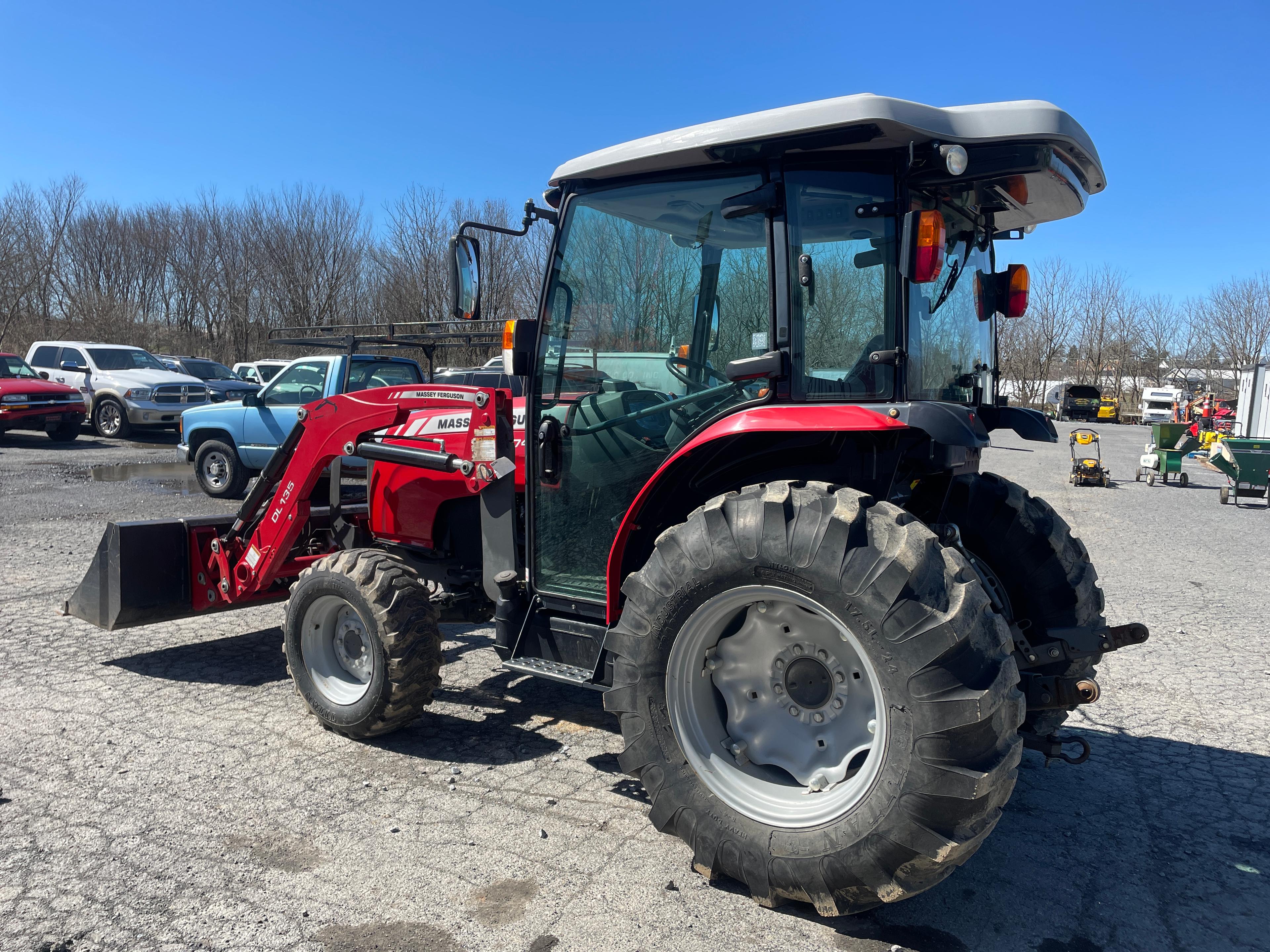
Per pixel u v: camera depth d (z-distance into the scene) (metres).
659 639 2.68
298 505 4.30
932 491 3.25
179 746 3.71
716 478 3.09
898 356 2.66
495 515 3.67
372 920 2.50
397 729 3.81
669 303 3.11
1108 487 15.53
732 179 2.94
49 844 2.89
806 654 2.63
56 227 40.66
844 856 2.33
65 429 17.08
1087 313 47.66
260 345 36.50
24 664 4.78
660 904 2.60
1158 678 4.95
